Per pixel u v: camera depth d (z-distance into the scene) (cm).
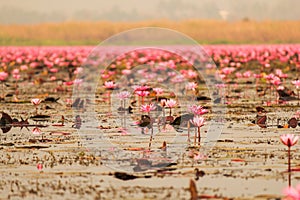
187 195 953
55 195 960
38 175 1070
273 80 1972
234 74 2941
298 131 1439
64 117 1677
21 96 2180
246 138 1357
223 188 982
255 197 938
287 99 1948
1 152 1245
